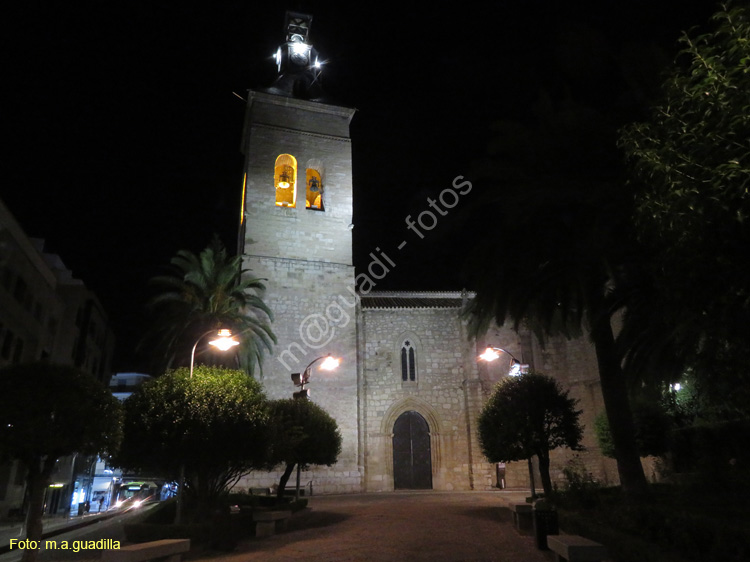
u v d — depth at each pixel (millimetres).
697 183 5395
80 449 12156
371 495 29234
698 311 5910
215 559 12344
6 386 11992
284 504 19234
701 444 16859
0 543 19750
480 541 12430
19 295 32719
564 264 15633
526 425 18453
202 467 16156
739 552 7391
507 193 15938
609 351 15547
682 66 6148
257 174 37688
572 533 12023
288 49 43438
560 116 14828
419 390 36250
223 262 30328
